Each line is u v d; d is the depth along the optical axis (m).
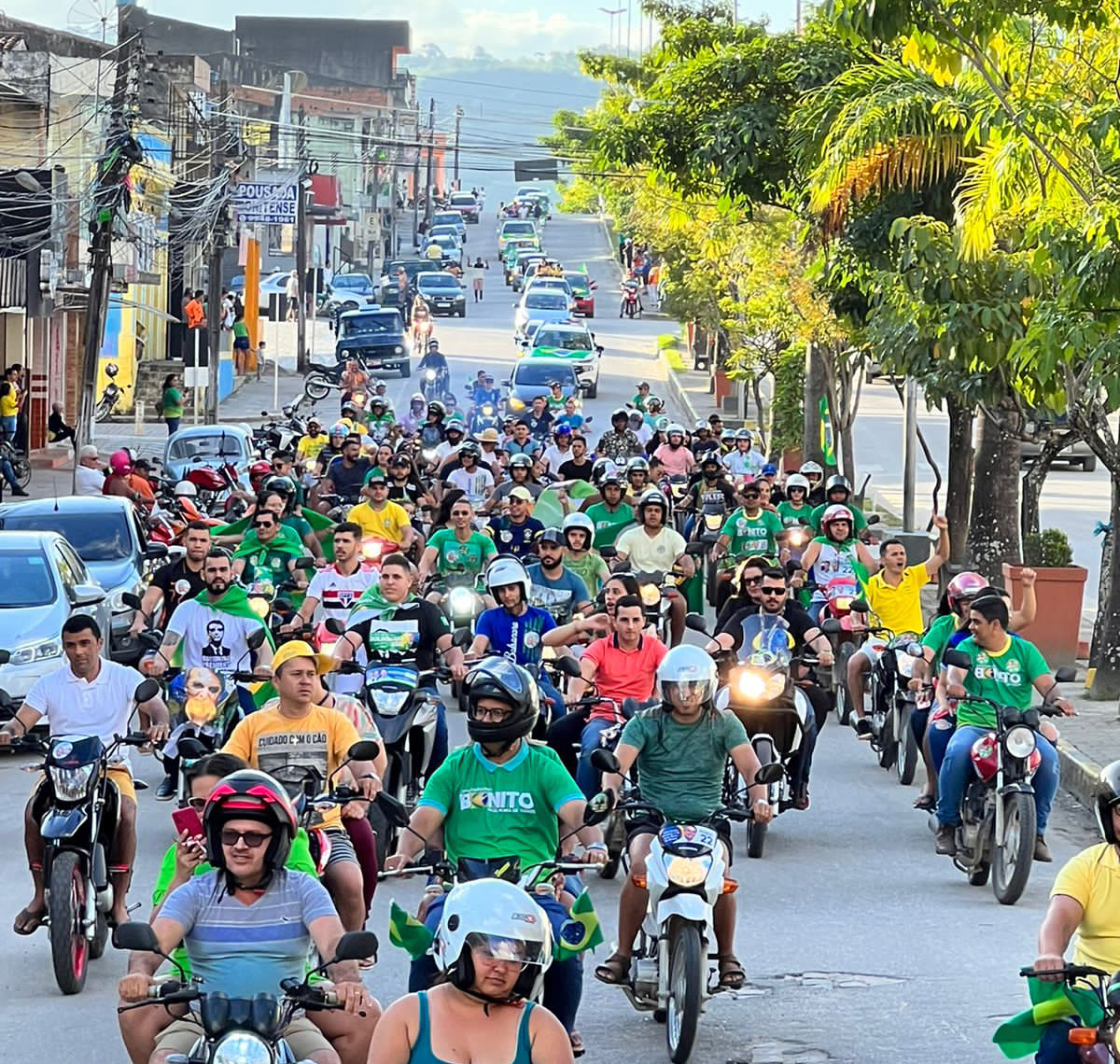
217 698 23.17
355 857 18.12
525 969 11.27
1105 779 13.48
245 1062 11.70
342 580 30.75
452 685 38.38
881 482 84.75
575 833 15.73
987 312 36.75
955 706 26.03
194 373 98.50
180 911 13.75
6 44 87.06
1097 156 31.47
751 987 20.05
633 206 109.50
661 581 35.66
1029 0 28.22
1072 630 41.75
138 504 53.88
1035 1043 13.44
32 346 88.00
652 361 148.12
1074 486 85.44
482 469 51.94
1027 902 24.16
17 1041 18.23
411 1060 11.30
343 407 81.75
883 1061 17.52
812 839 27.98
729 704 26.42
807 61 58.56
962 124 41.03
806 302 66.31
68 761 20.11
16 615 34.88
